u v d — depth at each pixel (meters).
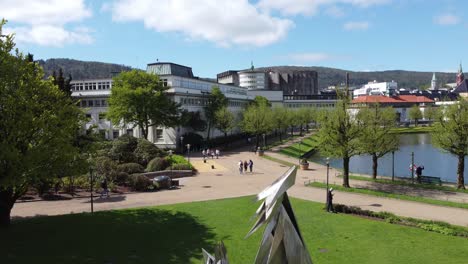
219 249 9.44
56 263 17.39
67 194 33.53
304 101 165.12
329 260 18.56
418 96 181.62
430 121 157.75
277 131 114.88
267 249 8.94
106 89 79.31
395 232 22.58
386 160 67.25
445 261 18.20
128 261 18.03
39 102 22.20
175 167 45.75
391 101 162.75
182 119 68.62
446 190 35.88
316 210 27.86
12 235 20.92
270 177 44.06
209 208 28.38
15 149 18.52
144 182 36.47
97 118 78.06
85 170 23.06
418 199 31.12
